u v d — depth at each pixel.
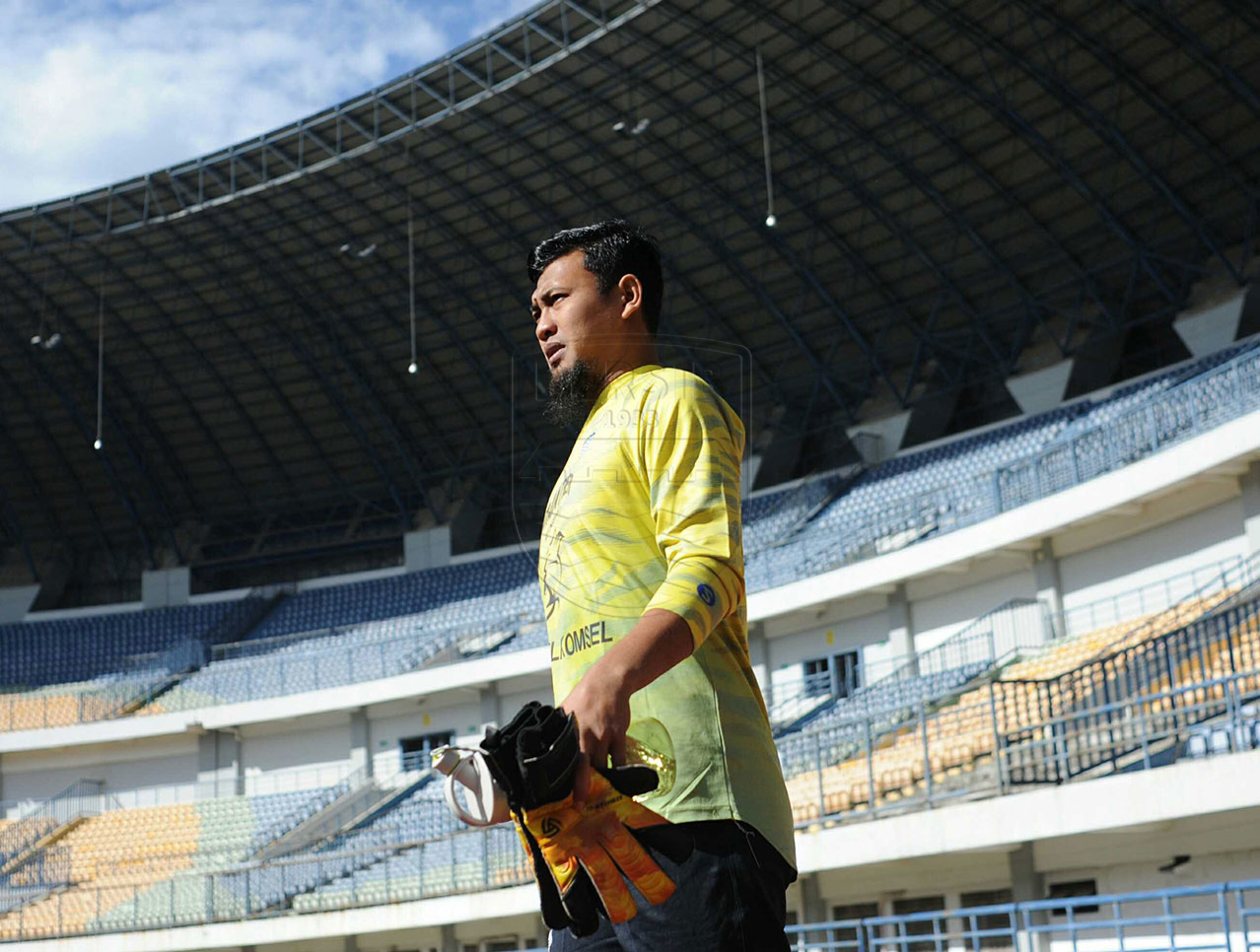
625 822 1.94
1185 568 27.16
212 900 33.34
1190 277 37.81
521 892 28.53
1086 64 34.06
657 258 2.49
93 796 44.16
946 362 43.06
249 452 52.47
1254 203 35.59
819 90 36.53
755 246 41.88
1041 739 19.66
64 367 50.28
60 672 49.16
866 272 41.56
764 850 2.11
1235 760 16.12
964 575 32.16
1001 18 33.22
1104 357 39.62
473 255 44.19
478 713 40.78
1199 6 31.53
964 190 38.53
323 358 49.00
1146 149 35.75
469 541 50.00
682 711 2.14
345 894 31.77
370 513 52.94
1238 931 18.84
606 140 39.31
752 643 36.69
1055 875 21.80
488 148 39.88
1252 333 35.47
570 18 35.38
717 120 38.19
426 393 49.44
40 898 38.66
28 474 53.44
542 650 38.28
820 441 45.16
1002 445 37.94
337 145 40.22
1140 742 17.73
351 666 43.44
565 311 2.42
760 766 2.18
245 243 44.62
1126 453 28.61
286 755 43.03
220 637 49.44
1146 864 20.27
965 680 28.75
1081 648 26.22
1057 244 39.03
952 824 19.61
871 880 24.72
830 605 35.16
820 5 33.50
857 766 26.27
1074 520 27.98
